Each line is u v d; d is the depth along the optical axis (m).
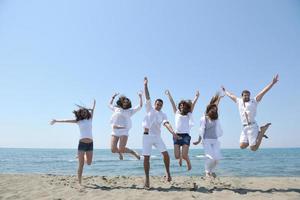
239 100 7.32
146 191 6.32
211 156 7.12
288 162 35.59
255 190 6.41
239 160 42.66
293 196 5.69
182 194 5.94
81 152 7.14
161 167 26.69
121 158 7.54
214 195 5.82
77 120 7.22
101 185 7.43
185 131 7.32
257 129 7.16
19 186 7.47
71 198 5.84
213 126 7.17
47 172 21.19
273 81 6.97
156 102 6.73
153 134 6.72
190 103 7.45
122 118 7.35
